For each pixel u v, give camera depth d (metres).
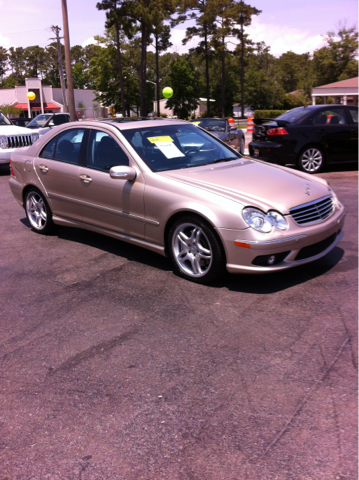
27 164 5.95
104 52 67.94
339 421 2.30
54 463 2.15
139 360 2.98
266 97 87.31
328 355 2.91
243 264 3.81
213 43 65.00
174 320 3.51
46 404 2.59
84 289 4.22
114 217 4.83
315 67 72.25
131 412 2.47
